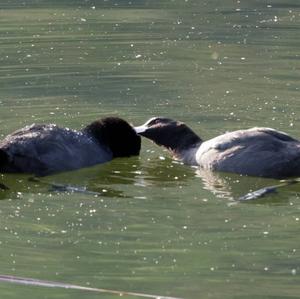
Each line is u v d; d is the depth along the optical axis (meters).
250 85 21.45
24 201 14.53
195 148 16.75
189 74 22.50
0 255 12.38
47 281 11.53
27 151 15.71
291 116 18.95
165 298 11.17
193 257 12.28
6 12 29.77
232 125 18.48
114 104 20.12
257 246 12.57
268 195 14.53
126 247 12.62
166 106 19.92
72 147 16.27
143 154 17.42
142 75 22.47
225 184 15.34
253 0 31.28
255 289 11.39
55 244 12.75
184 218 13.65
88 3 31.11
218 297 11.20
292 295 11.21
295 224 13.34
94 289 11.41
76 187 15.14
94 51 24.72
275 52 24.45
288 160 15.17
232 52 24.53
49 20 28.47
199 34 26.50
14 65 23.31
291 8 29.88
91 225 13.40
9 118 18.92
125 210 14.05
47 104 20.06
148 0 31.59
